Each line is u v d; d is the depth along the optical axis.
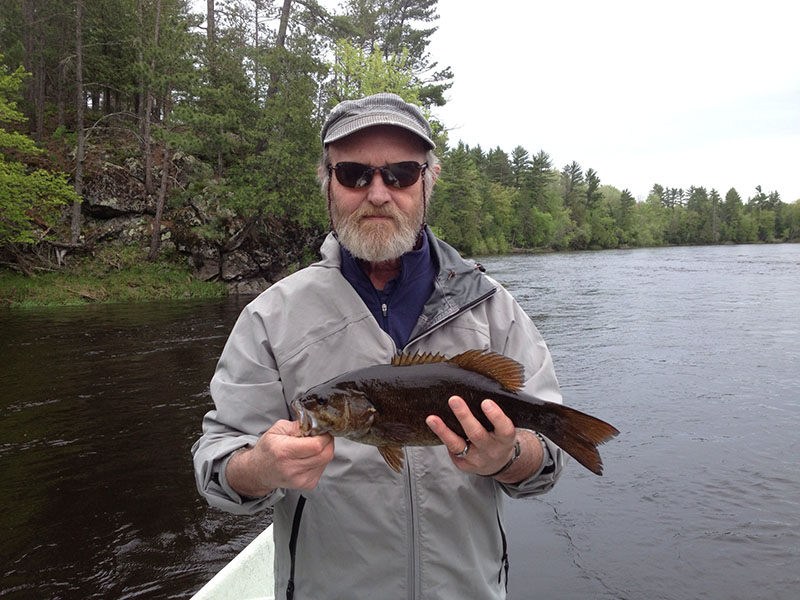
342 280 2.13
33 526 5.55
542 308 20.22
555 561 4.96
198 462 1.93
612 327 15.95
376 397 1.81
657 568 4.83
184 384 10.47
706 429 7.84
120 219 27.34
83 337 15.02
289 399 2.07
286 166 25.81
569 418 1.78
